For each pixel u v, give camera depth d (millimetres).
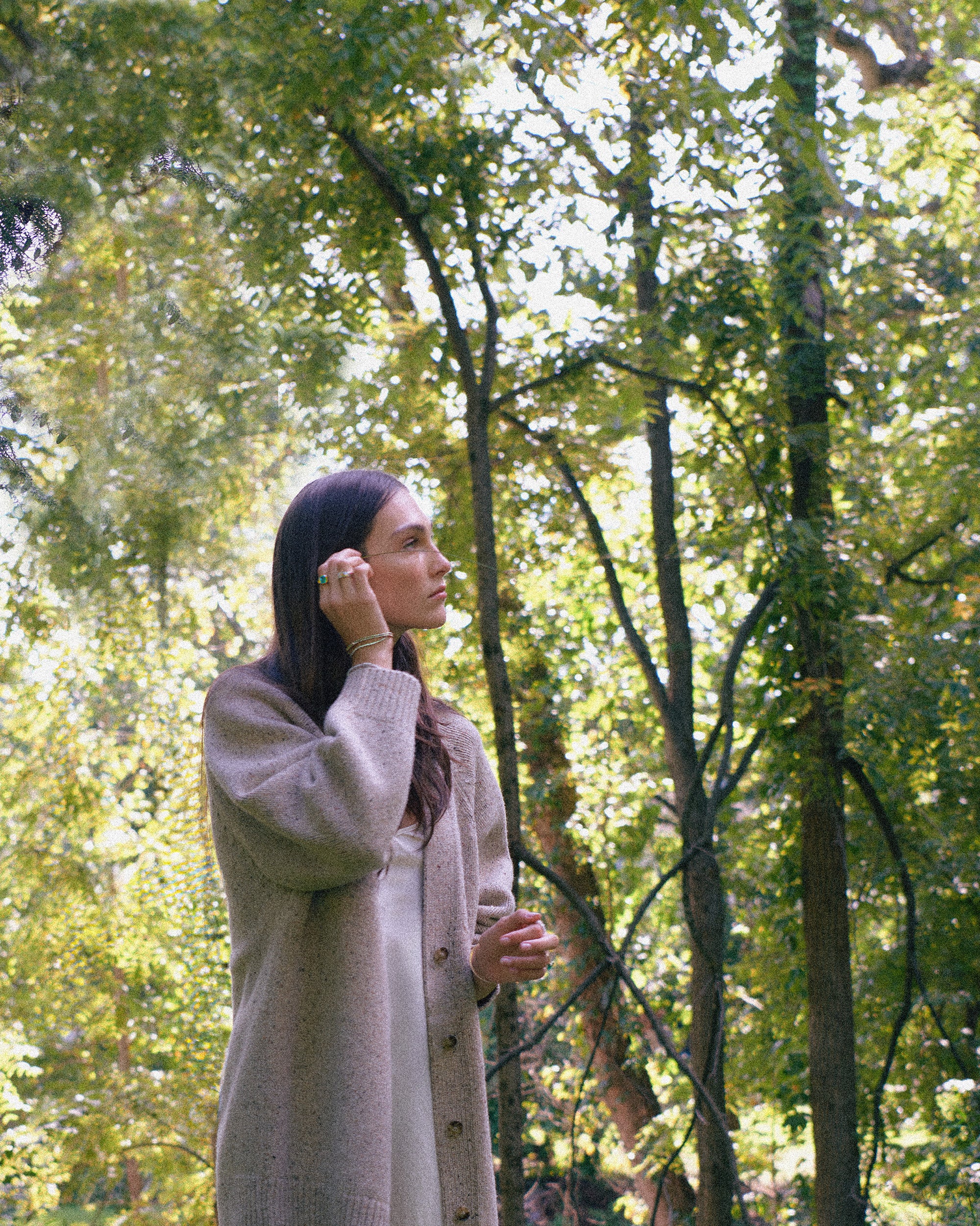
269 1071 1424
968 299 7270
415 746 1646
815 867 6762
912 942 6805
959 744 7031
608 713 8812
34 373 6277
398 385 6543
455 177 5285
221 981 8453
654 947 9648
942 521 7695
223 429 6363
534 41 4945
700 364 6230
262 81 4945
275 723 1539
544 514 7379
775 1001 8148
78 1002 8703
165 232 6051
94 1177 8594
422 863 1617
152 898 8453
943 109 8211
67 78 4855
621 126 5348
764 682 6844
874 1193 7551
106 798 8859
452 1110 1523
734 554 7152
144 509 6492
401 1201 1453
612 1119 9938
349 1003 1438
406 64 4781
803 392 6375
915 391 7598
